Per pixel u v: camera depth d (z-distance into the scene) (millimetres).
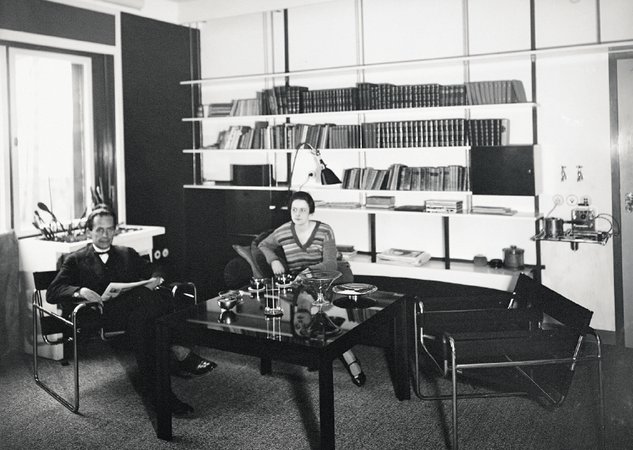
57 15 5152
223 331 3031
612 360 4562
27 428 3469
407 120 5652
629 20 4730
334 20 5918
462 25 5352
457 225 5535
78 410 3711
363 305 3516
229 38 6500
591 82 4891
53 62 5328
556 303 3545
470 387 3984
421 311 3826
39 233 5117
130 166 5883
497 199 5363
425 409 3643
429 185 5359
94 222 4289
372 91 5465
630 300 4914
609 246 4957
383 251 5859
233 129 6246
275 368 4395
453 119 5148
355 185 5695
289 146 5934
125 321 4016
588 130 4938
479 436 3283
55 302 3998
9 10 4770
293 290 3914
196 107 6621
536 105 4871
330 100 5664
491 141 5023
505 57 4980
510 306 4102
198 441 3275
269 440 3271
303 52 6113
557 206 5113
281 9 5938
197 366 4086
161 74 6188
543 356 3229
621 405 3678
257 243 4875
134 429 3445
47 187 5379
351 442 3230
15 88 4977
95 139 5703
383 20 5691
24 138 5152
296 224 4559
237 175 6270
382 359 4578
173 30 6312
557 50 4715
